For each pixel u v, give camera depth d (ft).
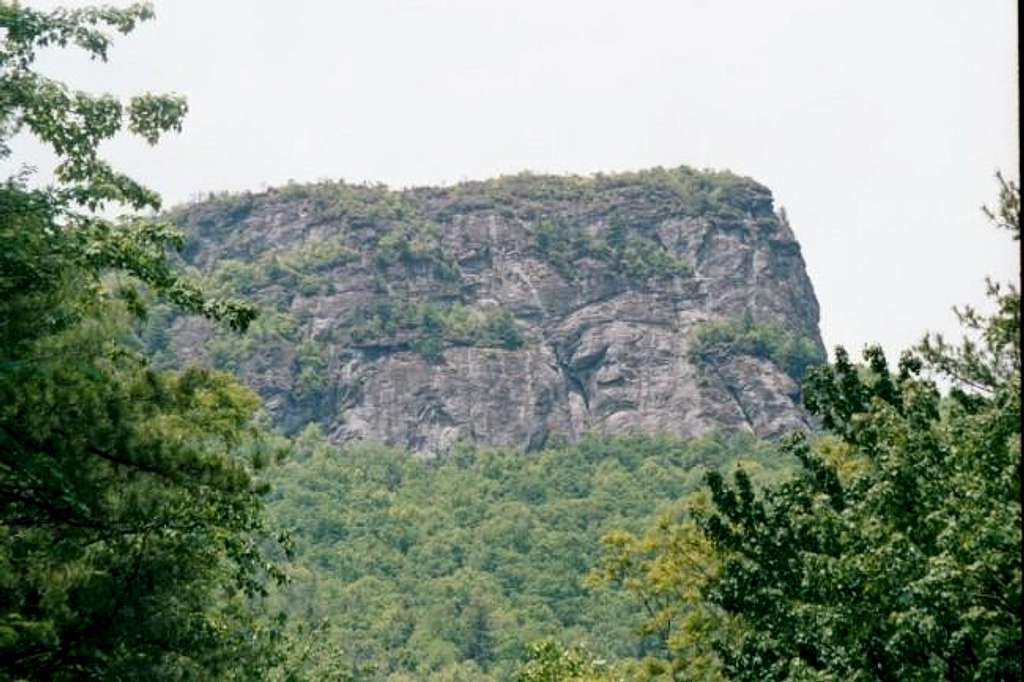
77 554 101.60
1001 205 95.04
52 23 139.44
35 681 102.12
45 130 140.67
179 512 108.58
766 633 139.44
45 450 96.12
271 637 170.40
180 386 106.32
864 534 116.67
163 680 103.91
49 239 112.78
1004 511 101.55
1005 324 119.75
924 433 119.75
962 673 111.24
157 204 146.00
